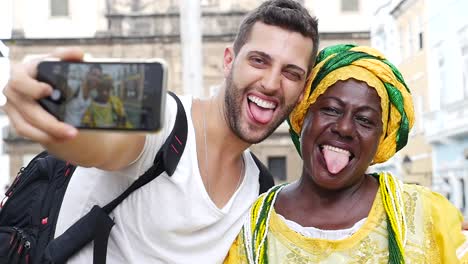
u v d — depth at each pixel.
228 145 2.40
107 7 19.84
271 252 2.30
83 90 1.51
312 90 2.32
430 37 15.30
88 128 1.51
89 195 2.33
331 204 2.31
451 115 14.58
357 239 2.23
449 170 14.99
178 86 19.62
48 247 2.25
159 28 19.77
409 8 16.28
